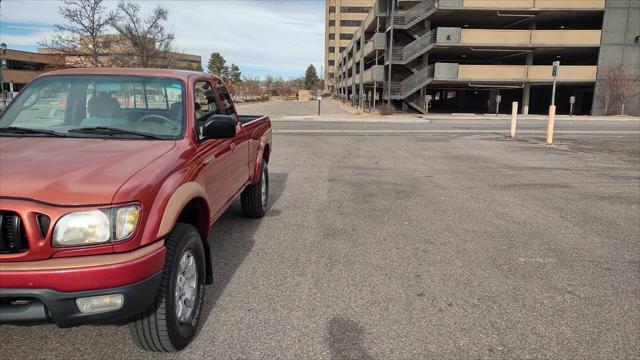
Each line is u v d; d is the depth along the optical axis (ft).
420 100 129.90
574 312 12.04
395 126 80.38
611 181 30.40
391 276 14.21
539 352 10.19
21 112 12.28
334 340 10.55
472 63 158.30
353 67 204.23
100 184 8.34
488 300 12.66
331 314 11.75
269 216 21.01
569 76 124.36
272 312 11.81
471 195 25.94
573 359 9.95
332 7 399.44
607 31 121.70
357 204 23.53
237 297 12.62
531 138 58.80
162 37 95.55
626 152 45.21
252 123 18.98
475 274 14.47
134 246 8.21
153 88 12.62
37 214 7.70
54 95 12.48
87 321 7.90
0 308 7.69
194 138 11.87
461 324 11.34
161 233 8.71
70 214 7.81
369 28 162.50
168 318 9.16
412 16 126.82
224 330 10.89
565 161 39.32
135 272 8.07
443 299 12.68
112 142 10.92
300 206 22.95
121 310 8.04
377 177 31.32
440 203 23.97
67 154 9.68
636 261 15.80
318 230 18.89
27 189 7.91
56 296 7.64
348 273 14.39
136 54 89.61
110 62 88.17
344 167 35.42
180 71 13.96
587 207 23.38
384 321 11.44
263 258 15.60
